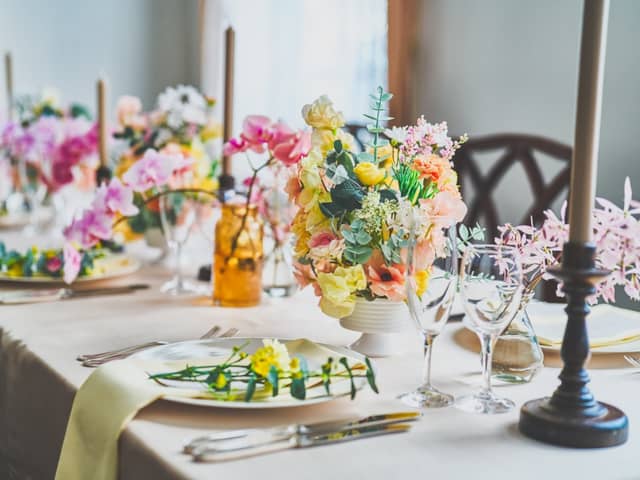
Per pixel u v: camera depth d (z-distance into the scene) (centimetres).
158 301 150
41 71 438
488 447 81
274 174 155
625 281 98
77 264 151
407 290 91
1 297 149
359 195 106
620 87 249
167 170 149
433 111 335
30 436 116
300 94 409
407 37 338
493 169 252
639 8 241
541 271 102
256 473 74
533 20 285
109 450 85
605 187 256
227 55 159
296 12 407
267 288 156
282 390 91
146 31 469
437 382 103
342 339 124
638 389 102
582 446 81
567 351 84
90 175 234
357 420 86
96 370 96
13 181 279
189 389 93
